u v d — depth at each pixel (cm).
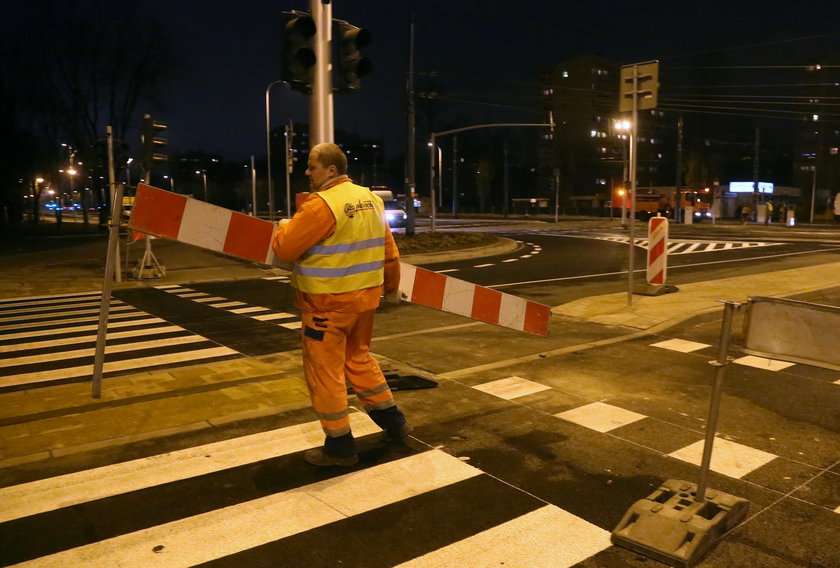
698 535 326
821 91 6881
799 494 397
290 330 952
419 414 539
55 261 2281
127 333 943
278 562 320
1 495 390
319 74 617
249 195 9831
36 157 5600
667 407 561
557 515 368
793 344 317
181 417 527
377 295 425
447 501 384
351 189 413
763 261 1905
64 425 509
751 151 9138
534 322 598
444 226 4819
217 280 1662
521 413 543
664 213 5722
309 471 425
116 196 518
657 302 1088
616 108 8050
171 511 371
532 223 5353
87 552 328
